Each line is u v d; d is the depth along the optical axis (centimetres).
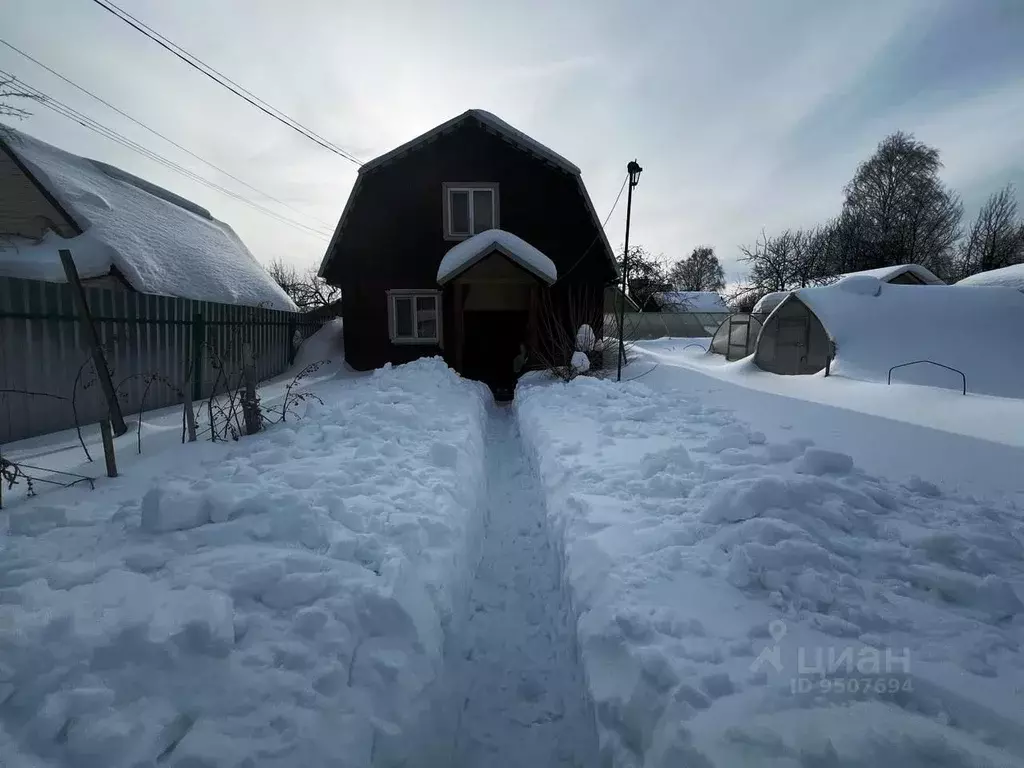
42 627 192
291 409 670
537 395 888
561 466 477
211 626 196
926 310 1131
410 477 405
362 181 1362
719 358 1714
